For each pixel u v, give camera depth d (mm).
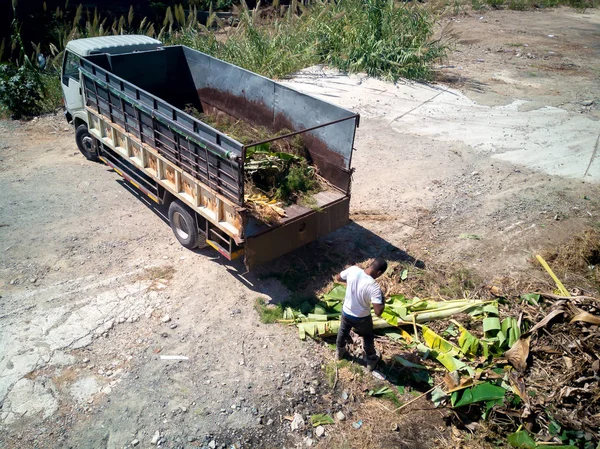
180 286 7020
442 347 5898
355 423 5246
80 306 6559
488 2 26688
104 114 8836
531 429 5105
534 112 13461
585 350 5656
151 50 10055
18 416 5141
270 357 5953
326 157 7676
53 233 8008
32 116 12555
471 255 7875
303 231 6918
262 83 8609
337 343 5812
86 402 5312
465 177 10227
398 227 8562
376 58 15305
